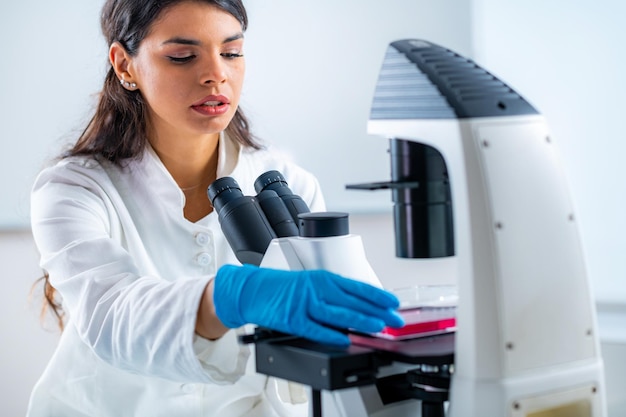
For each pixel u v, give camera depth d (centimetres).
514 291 94
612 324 265
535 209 96
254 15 299
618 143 275
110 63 157
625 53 270
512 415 93
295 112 303
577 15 277
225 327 109
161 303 113
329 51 300
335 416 108
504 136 96
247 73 301
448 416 96
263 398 156
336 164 305
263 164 172
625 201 275
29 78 289
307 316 99
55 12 287
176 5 141
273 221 127
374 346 98
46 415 158
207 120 145
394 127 102
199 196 165
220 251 162
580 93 280
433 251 104
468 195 93
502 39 292
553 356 96
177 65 143
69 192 148
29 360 288
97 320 124
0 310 288
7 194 291
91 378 156
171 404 154
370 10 297
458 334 94
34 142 291
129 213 157
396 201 107
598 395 100
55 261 136
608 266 278
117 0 151
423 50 104
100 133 158
